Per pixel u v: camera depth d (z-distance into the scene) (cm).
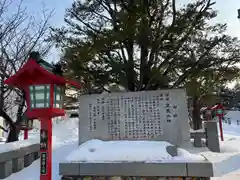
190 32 845
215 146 915
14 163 654
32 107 454
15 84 469
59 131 1817
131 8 839
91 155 545
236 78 977
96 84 868
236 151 910
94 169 522
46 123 468
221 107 1510
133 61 862
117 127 688
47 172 458
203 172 489
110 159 530
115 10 933
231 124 3450
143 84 865
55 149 850
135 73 859
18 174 634
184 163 498
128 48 882
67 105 1008
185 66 854
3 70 866
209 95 1176
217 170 668
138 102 687
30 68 443
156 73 824
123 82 841
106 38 795
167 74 864
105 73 849
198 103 1488
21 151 677
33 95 454
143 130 672
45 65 480
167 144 582
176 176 498
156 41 814
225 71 891
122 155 533
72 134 1722
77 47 817
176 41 848
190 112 1869
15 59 909
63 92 496
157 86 848
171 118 664
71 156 552
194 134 948
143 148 548
